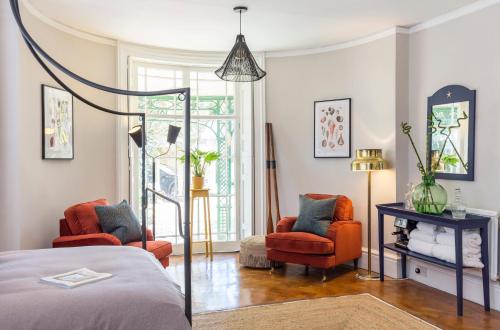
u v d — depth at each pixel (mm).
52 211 4133
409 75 4477
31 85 3820
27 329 1414
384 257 4543
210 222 5512
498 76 3539
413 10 3928
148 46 5148
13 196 3635
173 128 4750
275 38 4852
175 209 5496
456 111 3904
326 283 4242
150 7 3840
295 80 5383
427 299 3738
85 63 4594
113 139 4922
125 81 4977
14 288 1659
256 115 5535
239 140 5723
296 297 3811
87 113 4629
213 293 3920
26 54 3732
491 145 3598
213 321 3240
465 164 3812
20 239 3650
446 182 4043
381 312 3418
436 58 4152
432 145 4152
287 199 5457
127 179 5023
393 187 4469
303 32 4613
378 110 4621
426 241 3762
